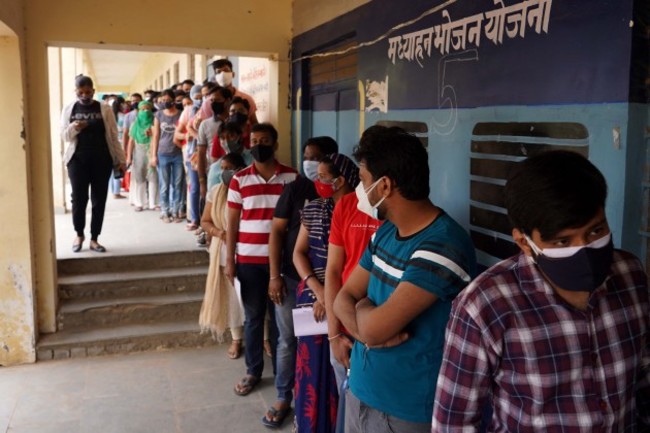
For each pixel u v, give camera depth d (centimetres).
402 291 168
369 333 175
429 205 183
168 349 480
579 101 208
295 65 510
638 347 133
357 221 246
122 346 471
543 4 223
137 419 365
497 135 251
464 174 276
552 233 118
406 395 180
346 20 401
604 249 119
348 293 205
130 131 830
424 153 179
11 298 446
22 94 435
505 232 249
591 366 128
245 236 373
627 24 189
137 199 823
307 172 308
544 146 226
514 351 129
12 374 432
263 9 508
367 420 190
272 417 354
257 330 391
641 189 196
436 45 295
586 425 127
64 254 541
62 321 483
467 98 271
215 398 393
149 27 482
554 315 127
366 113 376
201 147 555
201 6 493
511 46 241
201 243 577
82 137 534
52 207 479
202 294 528
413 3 315
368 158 178
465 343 134
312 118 498
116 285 513
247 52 514
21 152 439
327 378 298
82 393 401
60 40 462
